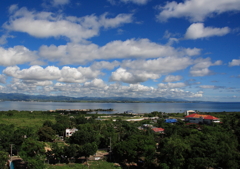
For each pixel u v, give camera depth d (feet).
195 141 233.35
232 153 219.41
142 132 391.65
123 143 250.57
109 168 228.43
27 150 218.79
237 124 376.68
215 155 209.97
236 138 295.89
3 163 215.10
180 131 339.36
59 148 251.19
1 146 258.57
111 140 316.40
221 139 253.03
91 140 314.14
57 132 428.97
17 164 232.94
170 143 223.30
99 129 426.92
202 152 212.43
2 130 378.12
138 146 242.78
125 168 233.76
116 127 489.26
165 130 376.07
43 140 363.56
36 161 208.64
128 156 235.81
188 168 208.13
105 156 273.54
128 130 431.02
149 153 233.35
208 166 205.46
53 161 246.68
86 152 242.37
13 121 576.61
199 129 382.01
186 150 221.05
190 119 485.15
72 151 243.60
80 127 448.65
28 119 639.76
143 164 245.86
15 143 268.62
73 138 322.14
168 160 216.13
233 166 204.33
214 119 447.01
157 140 349.20
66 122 531.50
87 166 233.35
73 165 235.20
